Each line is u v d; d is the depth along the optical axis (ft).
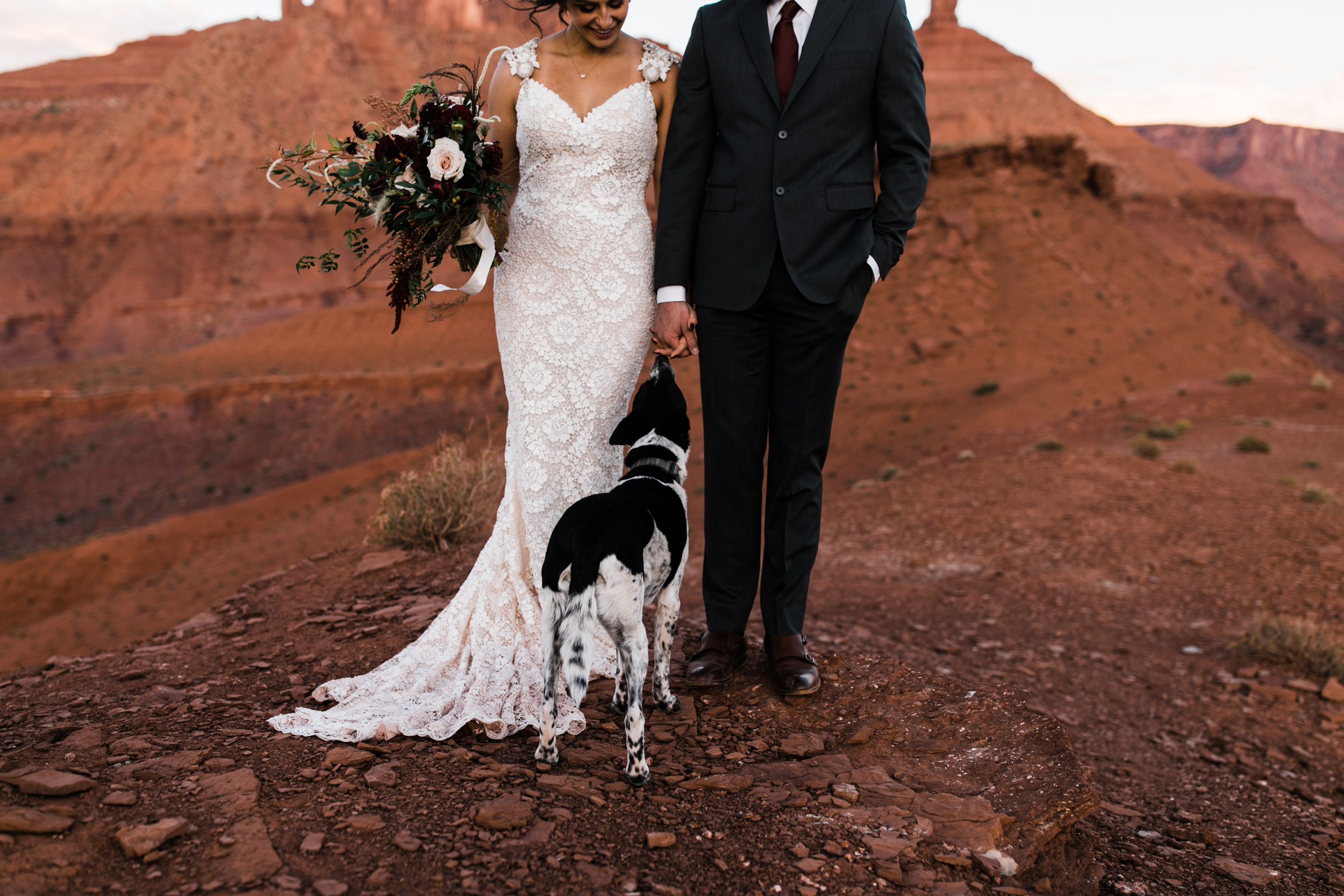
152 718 10.09
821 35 9.25
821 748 10.07
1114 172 297.94
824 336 9.86
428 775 8.53
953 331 239.30
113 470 346.13
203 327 541.75
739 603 11.24
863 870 7.59
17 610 205.67
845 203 9.50
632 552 8.41
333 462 339.36
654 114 10.29
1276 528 39.70
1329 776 16.52
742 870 7.38
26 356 523.29
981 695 11.30
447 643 11.46
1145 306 245.04
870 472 172.45
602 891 6.78
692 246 10.25
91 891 6.33
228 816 7.48
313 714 10.00
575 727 9.82
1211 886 10.36
